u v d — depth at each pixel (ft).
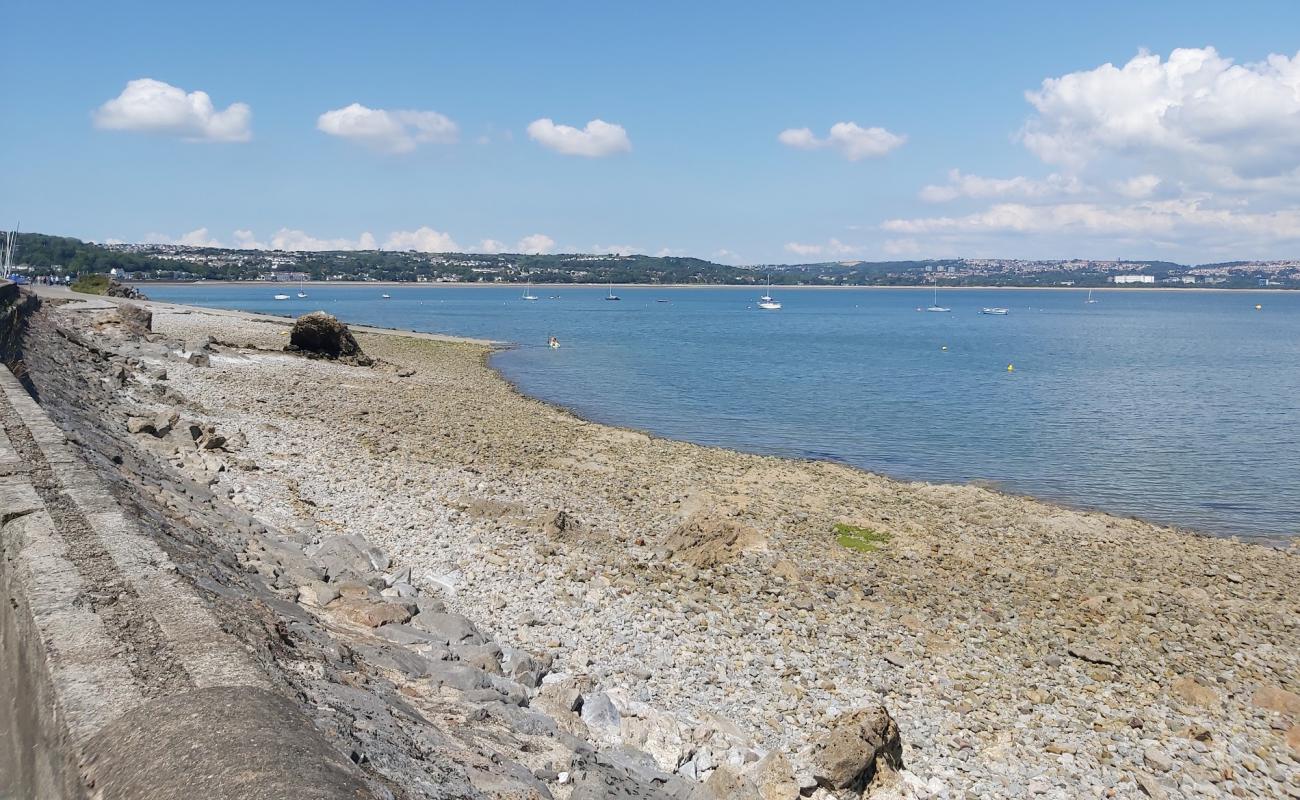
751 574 62.18
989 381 213.05
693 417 151.23
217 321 233.35
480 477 84.12
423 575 52.85
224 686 13.74
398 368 179.01
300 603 38.19
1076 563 73.10
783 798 31.65
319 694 20.65
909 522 82.69
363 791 12.05
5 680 18.47
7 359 60.44
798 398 177.58
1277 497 100.94
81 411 64.49
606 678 42.16
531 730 30.25
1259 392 194.49
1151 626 59.47
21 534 20.44
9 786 15.96
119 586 17.79
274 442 86.17
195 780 10.84
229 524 47.37
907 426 145.48
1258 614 63.26
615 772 27.99
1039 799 37.27
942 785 37.14
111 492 26.63
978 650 52.90
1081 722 44.78
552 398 166.30
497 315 497.05
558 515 66.85
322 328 171.94
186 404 99.19
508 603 50.21
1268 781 40.55
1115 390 196.85
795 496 90.48
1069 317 626.64
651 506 81.05
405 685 30.40
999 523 84.79
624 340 332.60
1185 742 43.29
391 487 74.23
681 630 49.65
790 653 48.93
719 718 39.34
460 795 19.81
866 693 45.06
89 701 13.00
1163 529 86.69
